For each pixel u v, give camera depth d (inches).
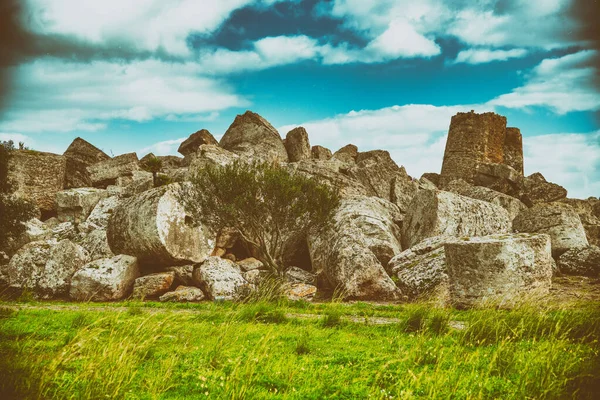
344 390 303.9
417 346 374.0
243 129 1750.7
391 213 1279.5
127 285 946.1
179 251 992.9
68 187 1754.4
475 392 292.8
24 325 515.5
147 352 366.9
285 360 359.9
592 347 380.8
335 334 476.7
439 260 853.8
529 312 461.4
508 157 2193.7
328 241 981.8
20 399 270.1
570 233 1126.4
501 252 646.5
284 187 989.2
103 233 1109.1
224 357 369.1
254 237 1032.8
